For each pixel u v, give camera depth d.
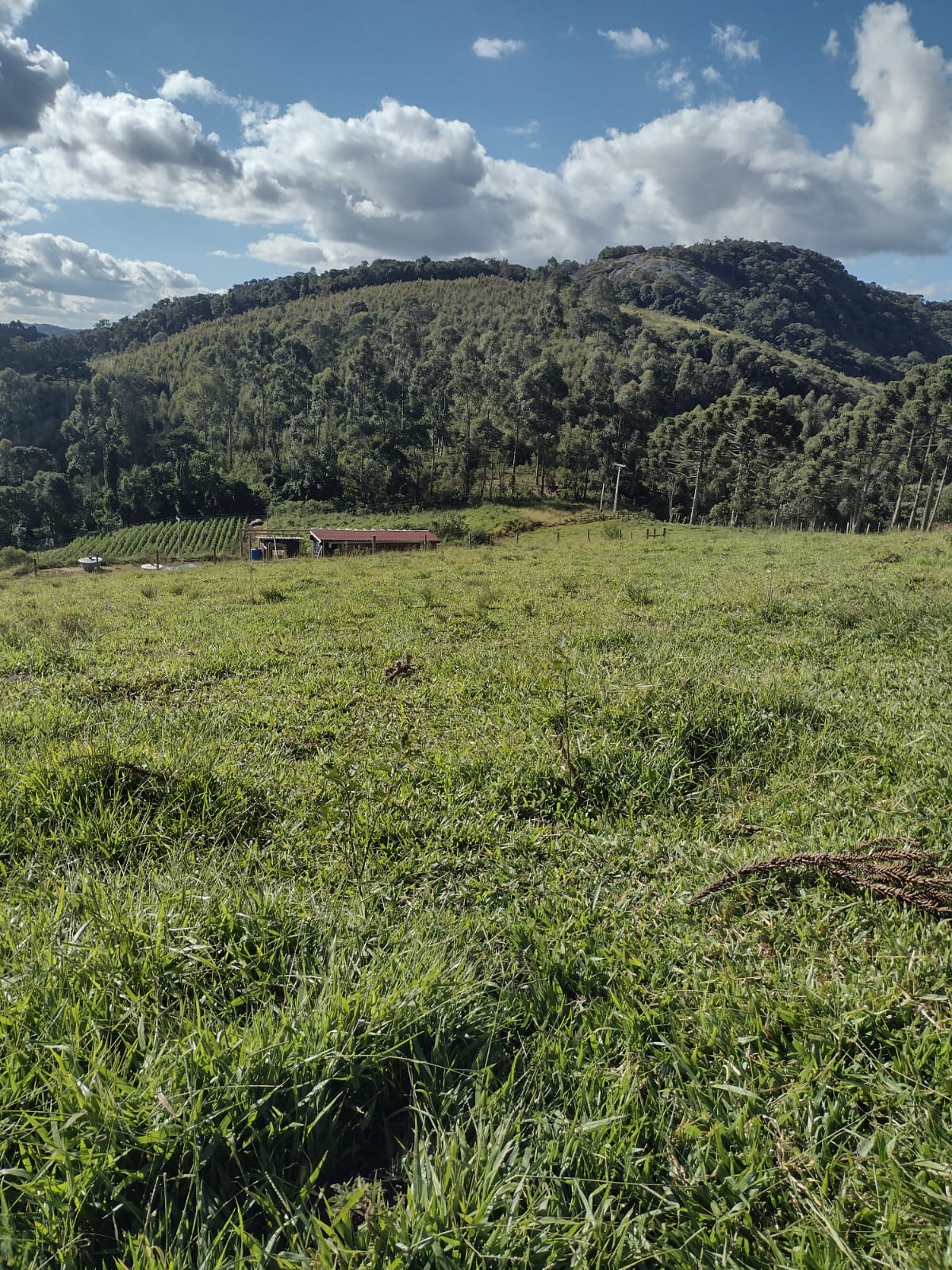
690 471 87.00
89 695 6.96
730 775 4.67
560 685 6.16
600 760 4.61
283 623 10.72
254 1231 1.90
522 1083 2.38
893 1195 1.86
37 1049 2.21
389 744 5.44
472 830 4.05
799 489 73.81
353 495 96.00
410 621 10.52
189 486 96.38
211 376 123.94
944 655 7.02
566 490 96.31
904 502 81.75
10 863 3.67
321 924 2.97
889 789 4.14
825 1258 1.73
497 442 97.19
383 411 103.06
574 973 2.87
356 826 4.06
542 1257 1.78
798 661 7.32
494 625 9.96
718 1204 1.92
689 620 9.52
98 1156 1.88
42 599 17.59
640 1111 2.23
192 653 8.65
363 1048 2.32
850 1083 2.24
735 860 3.54
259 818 4.24
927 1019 2.38
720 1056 2.40
